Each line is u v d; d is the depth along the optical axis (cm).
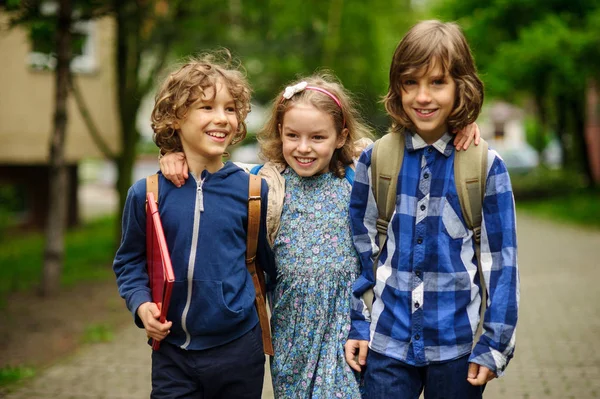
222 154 257
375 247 261
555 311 689
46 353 556
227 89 249
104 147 996
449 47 240
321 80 285
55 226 773
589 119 2620
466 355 248
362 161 262
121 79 993
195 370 247
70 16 735
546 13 1886
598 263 988
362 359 259
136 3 874
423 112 245
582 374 490
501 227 244
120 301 749
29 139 1259
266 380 479
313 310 265
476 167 247
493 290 243
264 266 272
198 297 244
